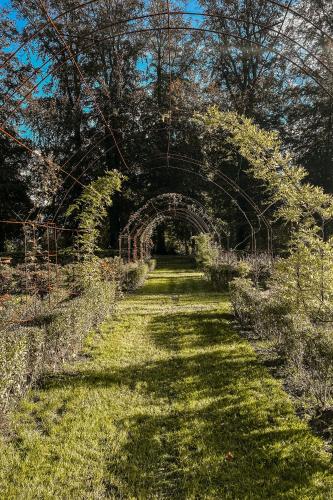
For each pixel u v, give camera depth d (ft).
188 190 82.43
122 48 78.69
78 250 30.50
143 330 25.20
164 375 17.03
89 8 69.87
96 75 73.92
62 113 77.56
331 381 13.34
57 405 14.14
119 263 43.45
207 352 20.07
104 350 20.77
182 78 80.74
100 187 29.91
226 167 83.05
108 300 29.89
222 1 75.97
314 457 10.76
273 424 12.62
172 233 116.98
